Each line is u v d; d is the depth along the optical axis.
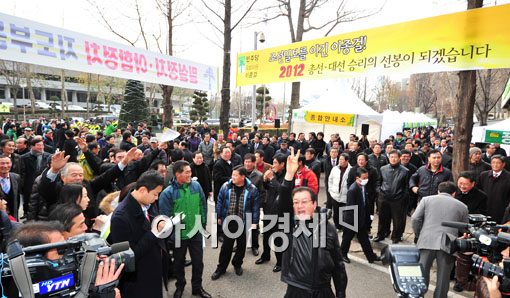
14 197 4.61
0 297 1.55
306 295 2.54
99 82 37.66
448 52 4.13
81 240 1.82
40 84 44.56
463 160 4.50
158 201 3.97
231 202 4.59
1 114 36.44
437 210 3.65
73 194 2.92
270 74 6.45
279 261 4.67
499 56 3.74
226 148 6.57
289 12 12.84
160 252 2.83
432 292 4.29
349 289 4.28
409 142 9.38
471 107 4.44
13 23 3.66
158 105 48.78
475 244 2.09
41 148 5.97
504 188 4.99
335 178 6.28
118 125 20.23
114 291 1.83
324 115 12.81
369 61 4.96
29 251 1.55
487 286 1.75
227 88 9.12
